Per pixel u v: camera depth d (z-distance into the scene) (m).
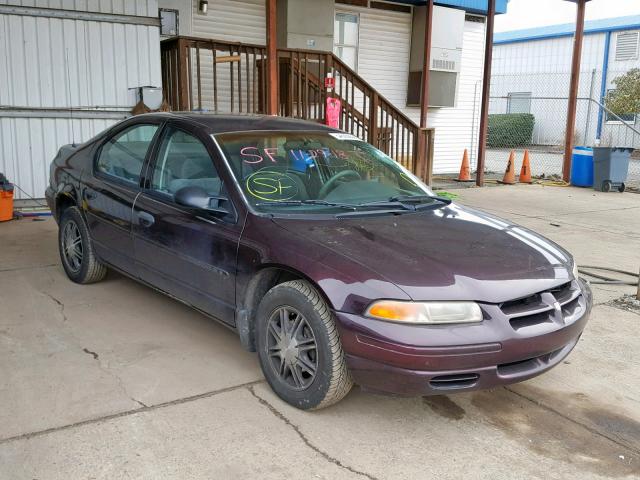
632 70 22.42
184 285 3.96
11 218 7.68
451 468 2.87
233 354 3.97
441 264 3.12
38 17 8.02
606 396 3.65
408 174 4.61
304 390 3.21
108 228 4.63
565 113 25.69
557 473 2.87
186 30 10.83
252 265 3.41
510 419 3.34
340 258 3.11
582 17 13.06
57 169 5.41
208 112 4.68
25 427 3.03
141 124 4.59
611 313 5.09
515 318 3.02
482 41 15.01
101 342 4.08
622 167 12.38
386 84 13.60
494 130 25.83
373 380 2.95
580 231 8.40
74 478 2.66
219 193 3.78
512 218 9.23
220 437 3.02
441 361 2.83
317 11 11.50
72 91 8.36
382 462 2.88
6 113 8.03
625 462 2.98
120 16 8.46
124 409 3.23
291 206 3.70
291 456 2.89
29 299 4.83
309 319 3.12
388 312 2.86
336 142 4.49
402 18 13.47
